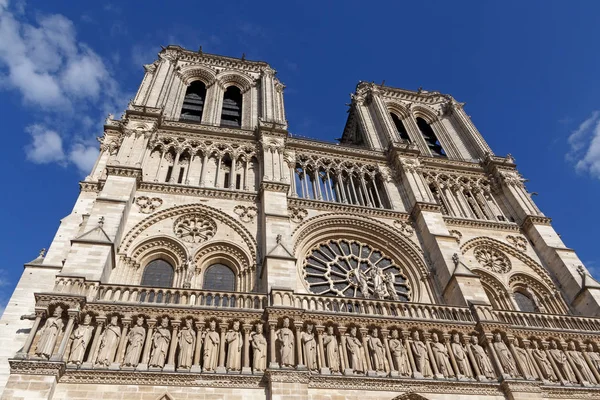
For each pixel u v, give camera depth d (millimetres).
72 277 28578
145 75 55500
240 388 25750
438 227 42719
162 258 36688
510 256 44562
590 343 34219
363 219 43625
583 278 40000
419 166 50562
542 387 30156
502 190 52125
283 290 31047
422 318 31938
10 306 30141
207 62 63031
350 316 30781
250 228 38938
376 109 61531
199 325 28234
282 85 61500
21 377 23219
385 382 27953
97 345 26141
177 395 24781
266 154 45938
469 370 30250
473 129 61250
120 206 35719
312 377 26953
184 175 43375
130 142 43000
